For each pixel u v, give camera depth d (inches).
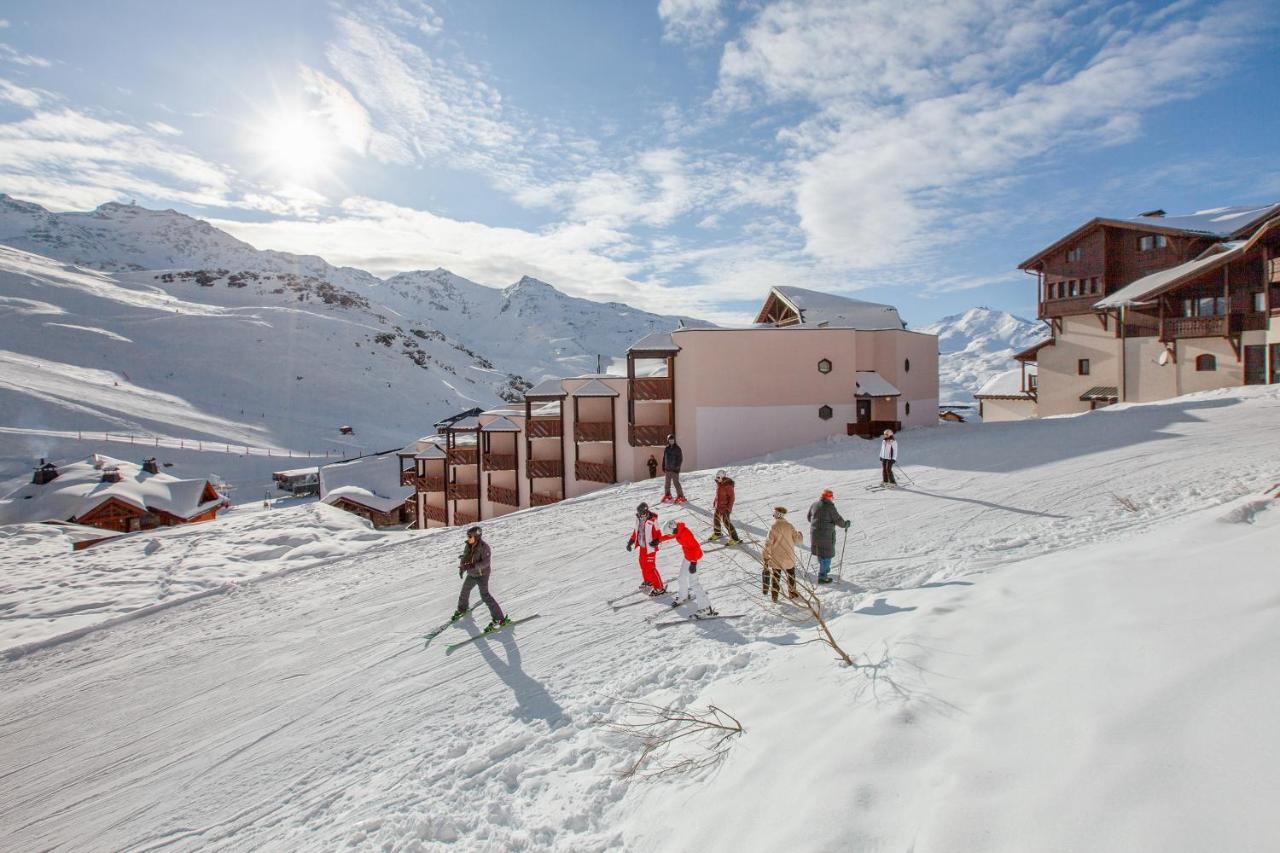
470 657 381.4
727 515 526.9
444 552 648.4
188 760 318.3
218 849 244.1
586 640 377.1
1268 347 1082.7
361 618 484.1
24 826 284.7
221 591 599.2
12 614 569.0
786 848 143.6
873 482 690.8
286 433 4160.9
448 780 252.8
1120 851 110.6
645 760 227.9
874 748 171.3
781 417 1063.0
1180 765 125.3
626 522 661.9
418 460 1967.3
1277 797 110.3
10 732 372.8
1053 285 1562.5
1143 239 1369.3
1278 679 140.8
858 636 276.2
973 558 390.9
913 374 1191.6
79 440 3115.2
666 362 1167.6
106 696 406.3
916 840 130.7
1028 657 199.3
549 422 1349.7
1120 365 1380.4
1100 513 468.4
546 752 259.6
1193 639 173.5
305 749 309.7
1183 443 690.8
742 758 199.0
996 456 752.3
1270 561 223.6
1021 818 126.3
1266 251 1074.7
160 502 1724.9
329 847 224.5
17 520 1630.2
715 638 343.0
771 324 1569.9
